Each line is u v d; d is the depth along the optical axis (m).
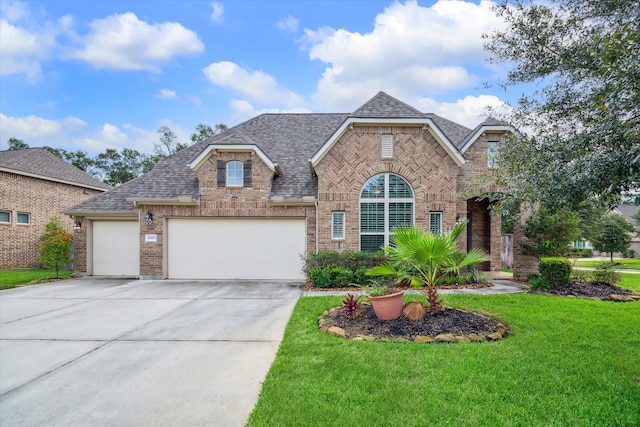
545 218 11.58
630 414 3.53
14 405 4.02
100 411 3.87
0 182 17.47
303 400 3.90
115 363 5.21
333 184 12.86
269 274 13.59
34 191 19.14
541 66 5.57
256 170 13.52
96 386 4.47
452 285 11.26
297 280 13.45
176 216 13.58
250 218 13.64
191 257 13.70
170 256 13.71
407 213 12.87
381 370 4.62
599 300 8.96
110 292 10.96
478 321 6.67
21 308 8.84
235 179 13.62
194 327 7.06
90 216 14.52
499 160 6.39
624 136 3.42
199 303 9.31
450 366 4.72
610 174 3.66
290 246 13.56
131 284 12.51
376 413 3.61
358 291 10.85
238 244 13.66
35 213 19.16
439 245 6.60
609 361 4.86
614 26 4.11
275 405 3.81
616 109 3.56
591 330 6.28
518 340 5.74
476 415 3.55
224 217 13.61
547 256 11.81
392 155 12.88
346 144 12.88
